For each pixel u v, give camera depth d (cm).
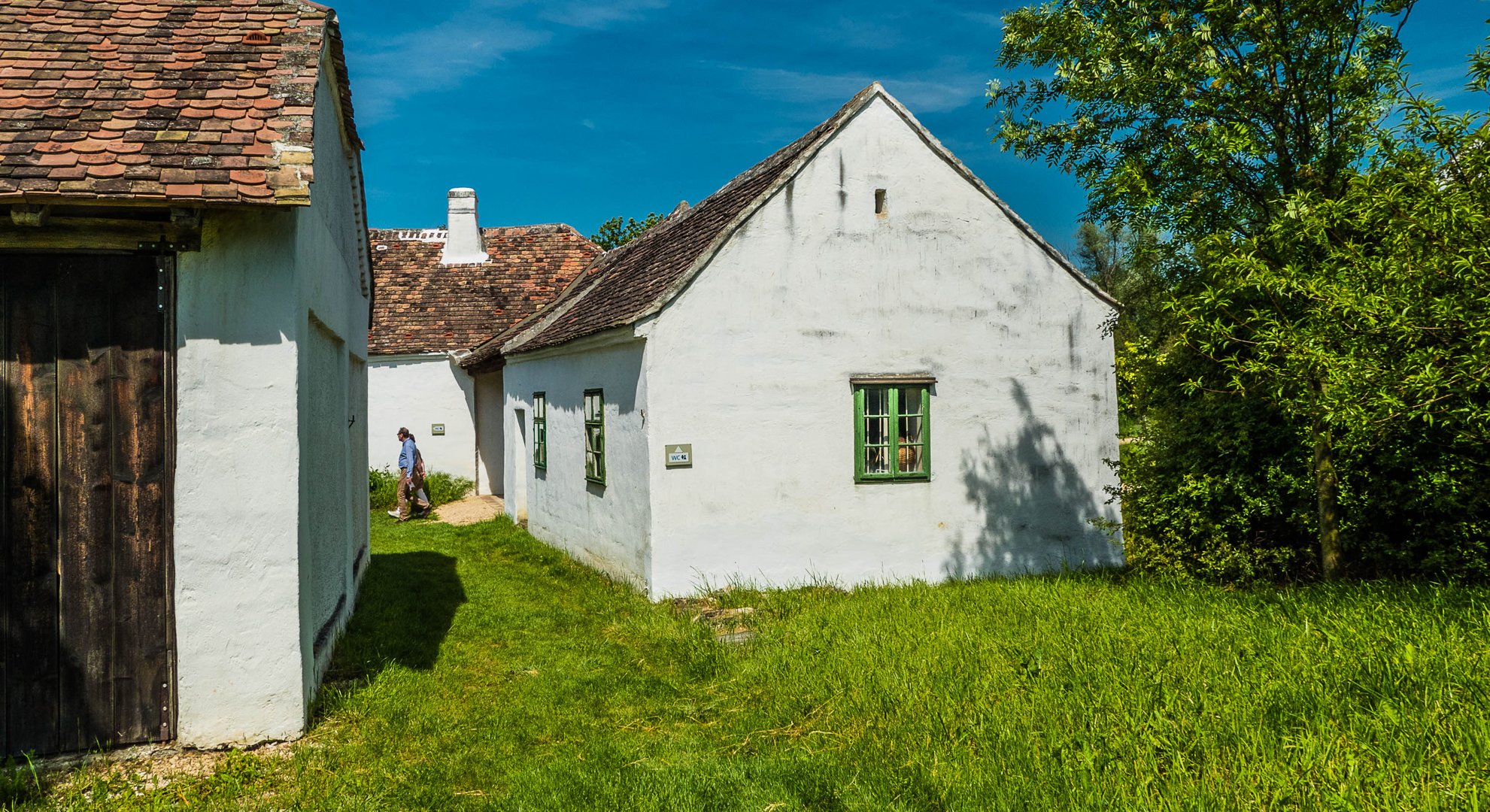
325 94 728
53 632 529
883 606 842
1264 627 615
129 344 540
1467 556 765
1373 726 432
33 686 525
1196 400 929
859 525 1049
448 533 1628
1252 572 838
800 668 654
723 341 1002
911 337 1073
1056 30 855
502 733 577
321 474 744
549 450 1459
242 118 569
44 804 473
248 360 554
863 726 537
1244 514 859
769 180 1077
